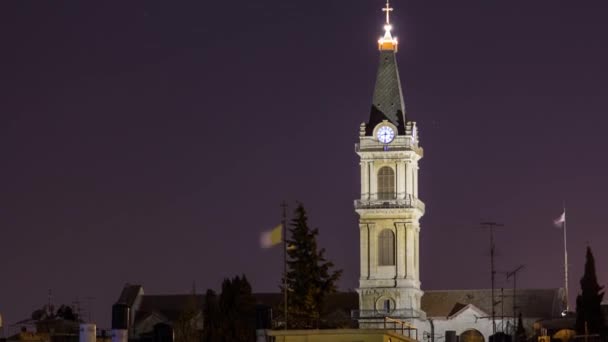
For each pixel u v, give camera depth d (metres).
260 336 193.00
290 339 191.38
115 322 194.50
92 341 192.75
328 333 190.75
